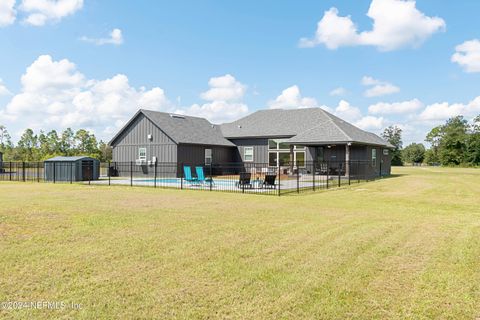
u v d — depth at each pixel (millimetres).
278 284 4266
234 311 3547
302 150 28297
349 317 3459
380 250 5773
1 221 7824
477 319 3449
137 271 4668
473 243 6246
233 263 5047
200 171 21297
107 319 3342
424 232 7152
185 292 3998
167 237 6555
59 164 23797
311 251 5707
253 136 30531
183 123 30484
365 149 25531
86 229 7160
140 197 13266
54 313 3447
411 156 104750
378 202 12312
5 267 4766
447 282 4379
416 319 3434
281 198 13391
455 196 14508
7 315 3389
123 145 29984
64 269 4711
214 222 8102
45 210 9469
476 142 67875
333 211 10039
